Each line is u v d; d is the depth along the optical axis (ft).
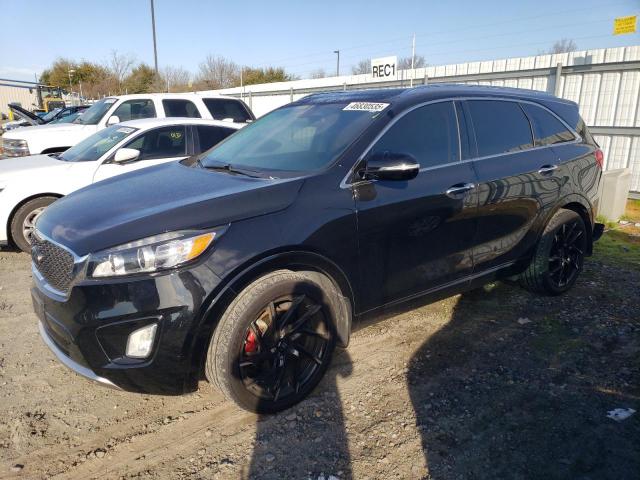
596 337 12.12
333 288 9.70
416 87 12.09
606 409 9.30
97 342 8.02
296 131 11.76
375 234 9.93
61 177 19.17
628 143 28.19
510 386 10.09
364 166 10.02
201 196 9.08
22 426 9.03
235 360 8.45
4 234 18.60
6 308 14.34
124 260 7.93
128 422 9.20
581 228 14.48
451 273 11.55
